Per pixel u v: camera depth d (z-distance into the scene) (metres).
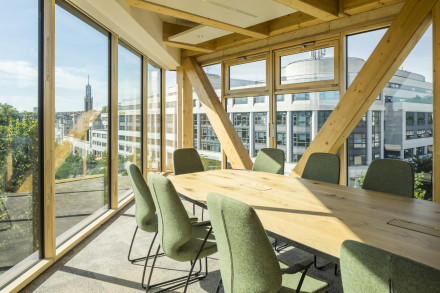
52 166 2.90
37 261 2.81
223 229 1.45
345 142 4.70
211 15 4.14
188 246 2.18
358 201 2.28
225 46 6.12
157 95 7.25
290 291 1.58
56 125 3.13
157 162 7.34
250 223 1.31
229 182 3.09
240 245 1.39
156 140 7.23
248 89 6.02
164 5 3.76
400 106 4.10
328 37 4.73
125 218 4.36
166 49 5.91
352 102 4.25
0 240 2.33
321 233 1.64
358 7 4.08
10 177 2.43
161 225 2.11
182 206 1.95
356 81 4.21
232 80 6.33
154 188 2.05
